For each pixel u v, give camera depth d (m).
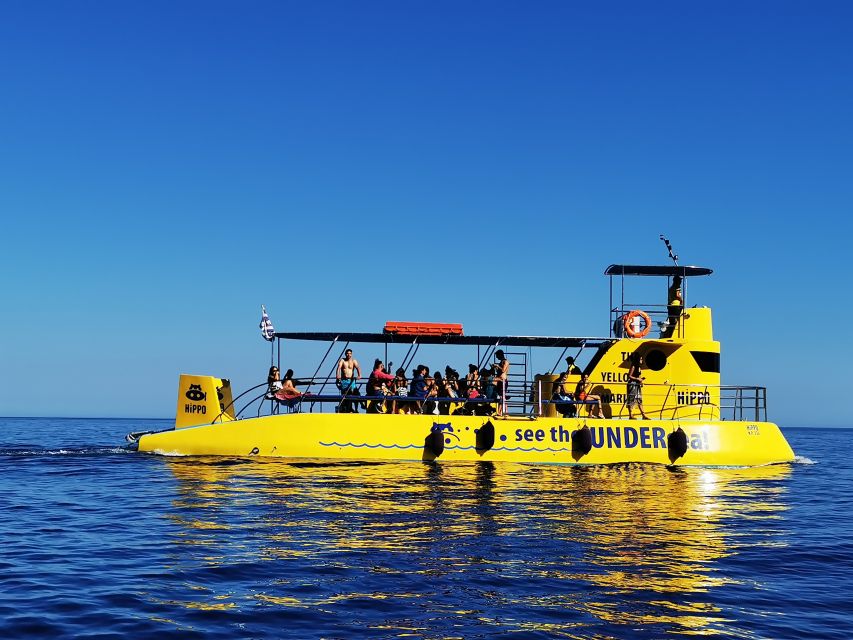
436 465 24.19
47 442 43.09
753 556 13.34
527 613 9.80
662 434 25.91
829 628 9.59
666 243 26.83
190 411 26.44
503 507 17.30
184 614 9.59
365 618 9.51
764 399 27.36
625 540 14.16
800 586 11.51
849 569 12.67
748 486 22.41
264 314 25.45
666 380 27.27
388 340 26.44
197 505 17.09
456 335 25.88
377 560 12.23
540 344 27.39
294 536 13.91
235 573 11.41
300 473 22.09
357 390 25.73
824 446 61.72
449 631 9.11
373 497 18.28
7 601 10.03
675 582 11.39
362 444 24.75
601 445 25.45
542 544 13.60
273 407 25.94
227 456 25.17
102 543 13.41
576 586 11.02
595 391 27.09
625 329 26.95
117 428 82.62
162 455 25.62
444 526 15.01
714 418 27.33
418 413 26.61
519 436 25.27
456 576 11.38
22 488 19.91
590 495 19.45
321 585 10.83
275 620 9.39
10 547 13.13
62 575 11.30
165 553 12.65
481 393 26.58
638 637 9.05
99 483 20.55
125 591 10.49
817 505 19.52
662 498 19.38
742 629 9.45
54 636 8.79
